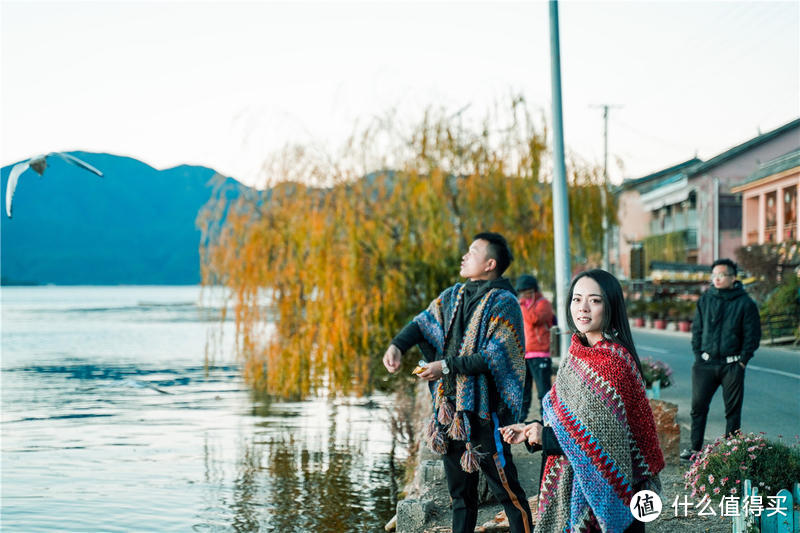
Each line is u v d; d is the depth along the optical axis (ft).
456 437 14.06
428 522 19.71
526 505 14.52
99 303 374.43
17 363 98.02
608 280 11.01
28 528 26.11
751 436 18.37
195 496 29.32
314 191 44.55
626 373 10.47
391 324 43.29
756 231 127.95
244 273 44.47
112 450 39.09
